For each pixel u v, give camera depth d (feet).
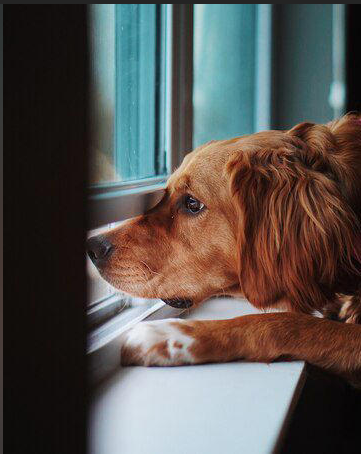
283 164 4.43
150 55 6.03
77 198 1.96
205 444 2.99
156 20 6.00
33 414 1.91
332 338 4.10
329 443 5.42
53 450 1.95
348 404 5.43
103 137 4.79
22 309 1.87
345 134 4.80
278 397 3.54
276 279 4.27
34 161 1.86
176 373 3.86
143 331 4.01
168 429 3.13
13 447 1.88
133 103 5.58
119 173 5.23
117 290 4.59
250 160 4.48
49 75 1.88
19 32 1.80
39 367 1.91
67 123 1.94
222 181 4.52
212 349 4.00
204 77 8.33
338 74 9.05
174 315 5.13
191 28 6.26
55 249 1.92
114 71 5.02
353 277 4.37
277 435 3.11
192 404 3.43
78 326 1.99
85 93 1.97
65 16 1.90
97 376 3.63
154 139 6.16
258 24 8.81
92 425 2.39
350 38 8.93
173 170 6.22
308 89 9.09
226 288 4.67
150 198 4.84
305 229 4.23
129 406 3.39
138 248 4.53
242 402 3.47
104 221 4.02
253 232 4.33
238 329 4.09
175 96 6.15
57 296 1.93
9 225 1.82
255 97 8.95
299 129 4.88
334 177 4.52
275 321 4.15
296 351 4.06
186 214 4.60
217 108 8.61
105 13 4.73
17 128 1.82
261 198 4.35
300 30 9.00
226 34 8.50
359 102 9.08
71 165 1.95
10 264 1.83
